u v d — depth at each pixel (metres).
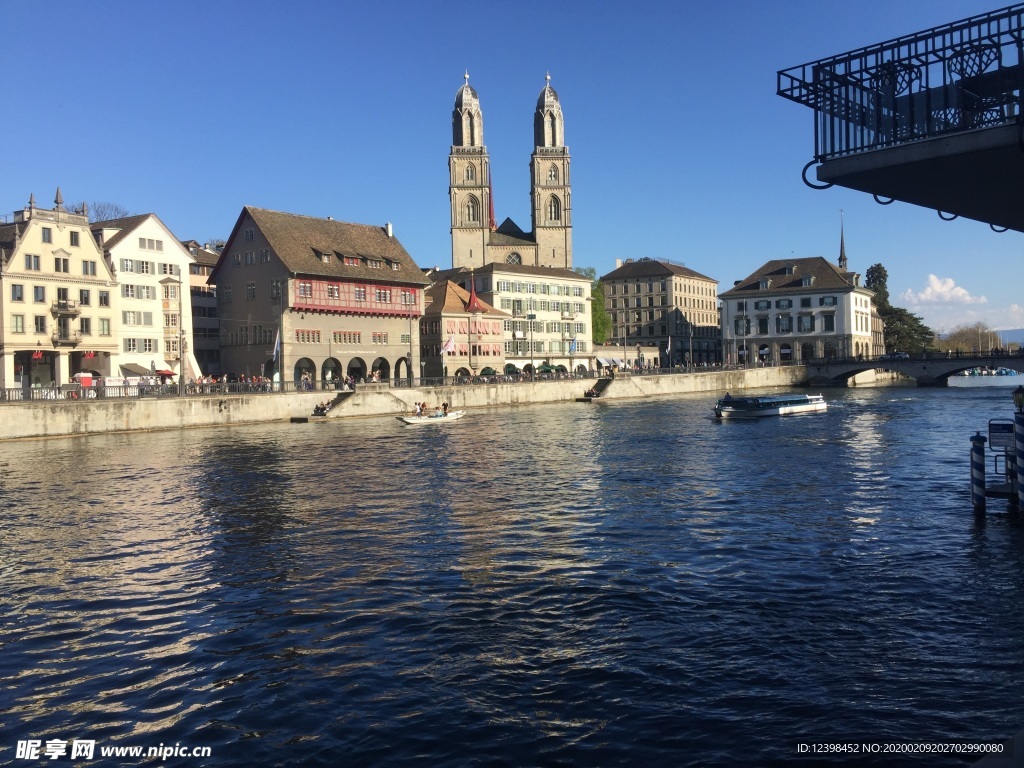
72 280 73.69
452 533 25.31
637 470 38.28
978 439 24.81
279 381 76.31
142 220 82.81
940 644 15.04
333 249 91.62
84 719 13.14
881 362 125.88
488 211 151.88
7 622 17.84
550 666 14.60
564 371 120.38
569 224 154.12
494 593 18.95
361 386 79.38
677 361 172.50
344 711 13.09
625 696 13.28
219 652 15.77
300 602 18.69
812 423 63.19
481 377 95.62
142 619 17.84
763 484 33.34
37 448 52.25
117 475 39.66
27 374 72.94
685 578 19.77
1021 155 11.00
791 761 11.16
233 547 24.16
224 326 93.19
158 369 82.56
